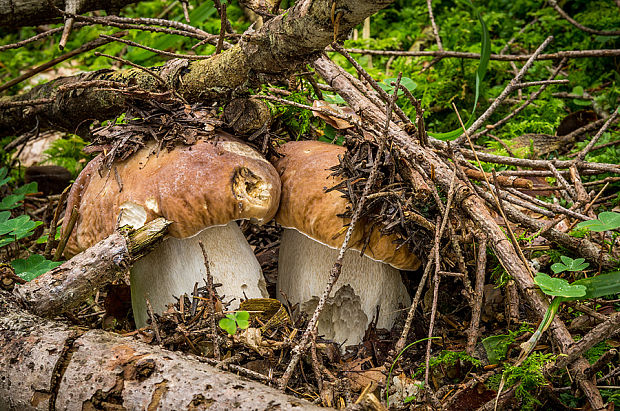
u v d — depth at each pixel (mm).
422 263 464
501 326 470
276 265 534
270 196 439
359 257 466
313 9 385
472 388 411
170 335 439
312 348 413
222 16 450
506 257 417
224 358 428
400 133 475
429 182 446
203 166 429
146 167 436
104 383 362
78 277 413
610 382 407
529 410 393
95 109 561
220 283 452
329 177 451
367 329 474
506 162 530
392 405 421
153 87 500
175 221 423
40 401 368
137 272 465
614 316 380
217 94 476
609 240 481
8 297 410
